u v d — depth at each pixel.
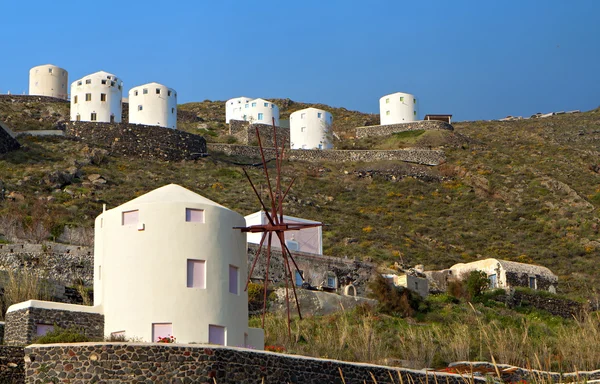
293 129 180.75
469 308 91.38
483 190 160.50
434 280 103.38
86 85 154.50
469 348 74.38
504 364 67.25
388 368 56.88
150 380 48.28
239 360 50.62
